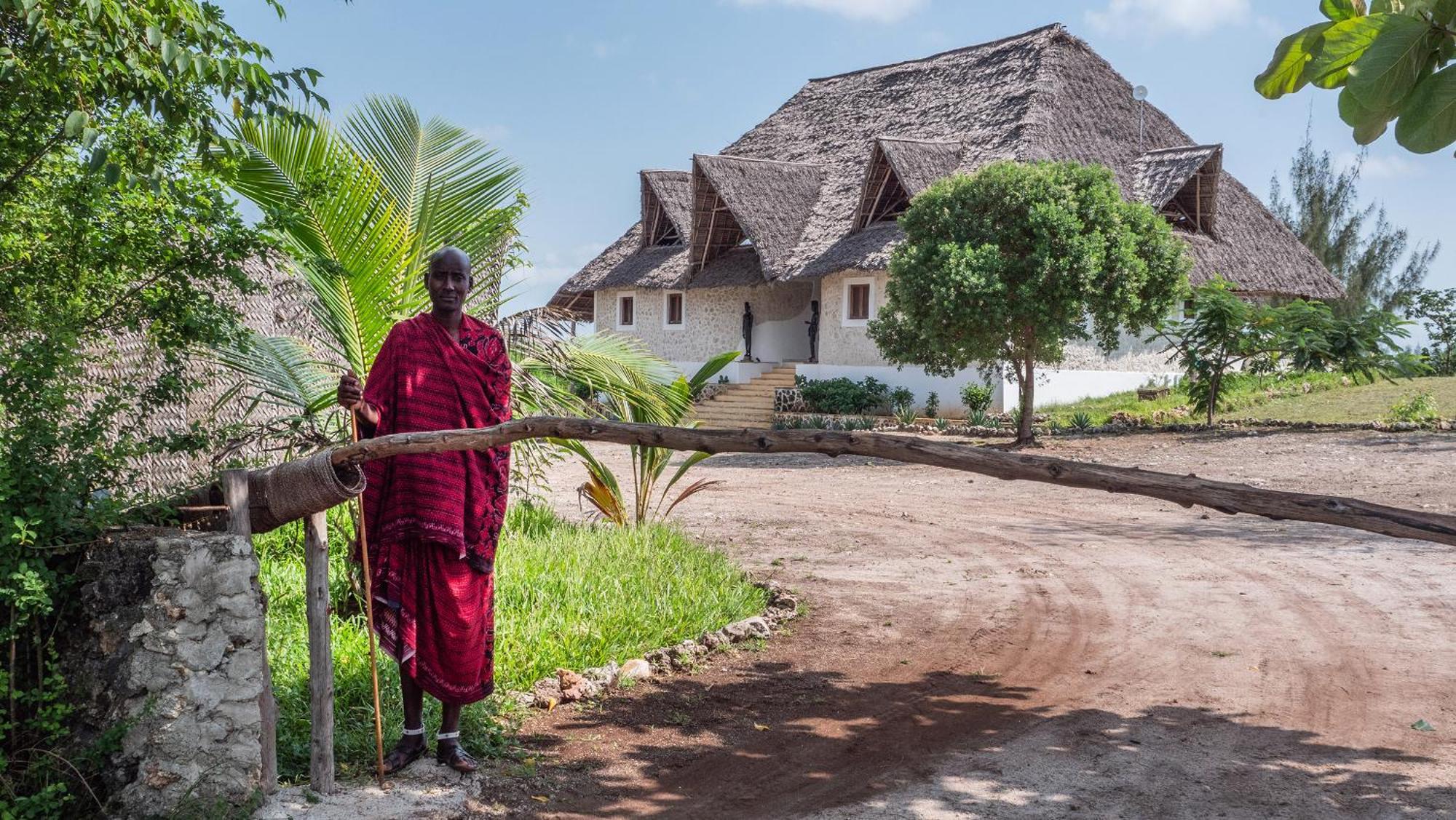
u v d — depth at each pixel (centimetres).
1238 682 643
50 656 418
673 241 3612
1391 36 330
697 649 691
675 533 1055
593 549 906
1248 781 494
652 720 570
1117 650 714
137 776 404
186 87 539
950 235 2038
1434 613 795
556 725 556
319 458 433
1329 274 3169
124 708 405
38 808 390
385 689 548
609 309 3703
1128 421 2328
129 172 518
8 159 541
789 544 1133
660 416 1057
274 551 820
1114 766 513
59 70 493
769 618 784
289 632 622
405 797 446
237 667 418
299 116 561
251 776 420
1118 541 1125
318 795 442
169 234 574
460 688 467
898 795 478
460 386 466
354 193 733
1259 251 3042
